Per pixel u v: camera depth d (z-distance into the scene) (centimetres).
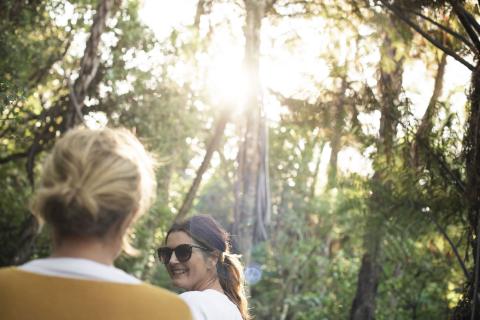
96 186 132
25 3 1073
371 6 846
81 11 1159
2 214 1262
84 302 129
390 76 883
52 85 1290
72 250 135
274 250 2345
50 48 1174
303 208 2352
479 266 574
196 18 1312
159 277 1822
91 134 138
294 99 941
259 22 1230
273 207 2403
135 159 139
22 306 128
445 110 756
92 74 1043
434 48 849
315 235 2389
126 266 1278
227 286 286
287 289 2245
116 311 130
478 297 571
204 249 282
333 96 880
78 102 1046
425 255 1245
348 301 1764
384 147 806
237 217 1392
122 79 1220
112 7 1044
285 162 2369
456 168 765
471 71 627
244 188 1399
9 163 1355
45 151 1234
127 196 135
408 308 1419
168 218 1345
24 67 1091
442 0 678
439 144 752
